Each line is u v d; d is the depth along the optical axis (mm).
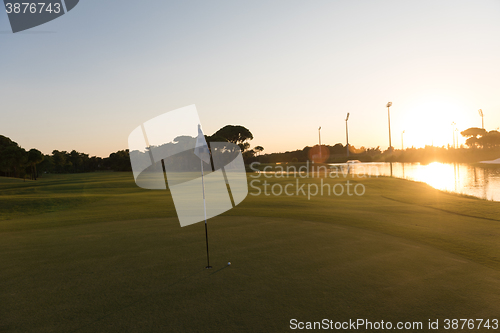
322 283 4766
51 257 6332
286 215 11406
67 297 4355
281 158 94688
